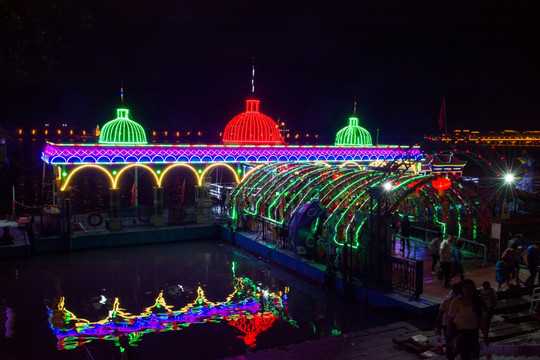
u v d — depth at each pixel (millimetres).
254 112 33281
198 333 14156
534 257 15164
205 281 19469
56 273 20516
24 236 24891
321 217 20156
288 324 14844
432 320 14156
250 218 26297
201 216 28156
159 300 17125
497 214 20125
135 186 28078
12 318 15336
